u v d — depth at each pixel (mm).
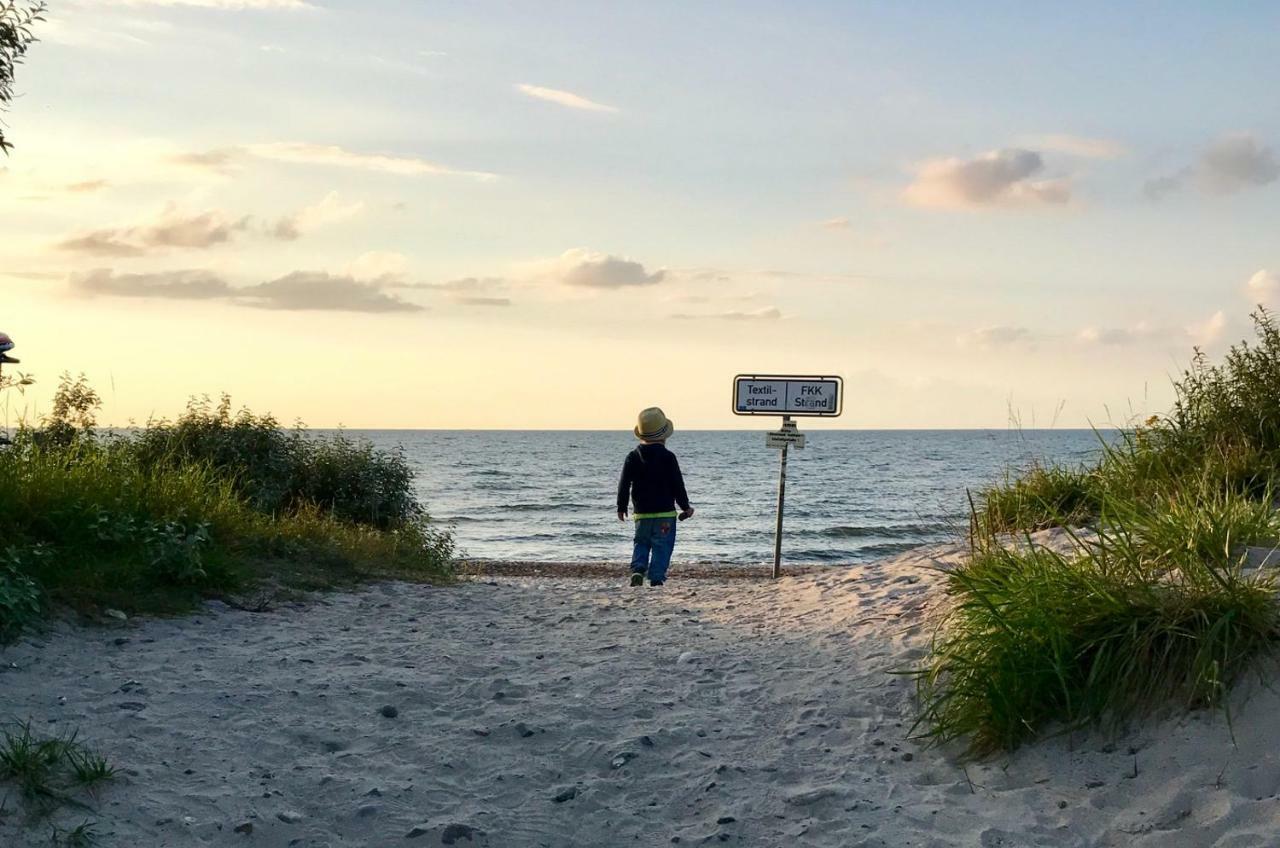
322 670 6551
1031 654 5062
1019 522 9094
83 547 8227
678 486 12148
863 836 4207
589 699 6094
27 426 10461
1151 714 4793
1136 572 5496
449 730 5508
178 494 10266
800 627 7875
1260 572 5473
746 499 51062
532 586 11844
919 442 177375
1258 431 9500
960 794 4613
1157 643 5012
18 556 7289
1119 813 4215
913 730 5328
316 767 4898
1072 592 5391
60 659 6258
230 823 4230
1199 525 5984
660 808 4609
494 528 39062
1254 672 4777
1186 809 4105
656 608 9398
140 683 5879
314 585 9742
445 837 4219
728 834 4301
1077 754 4730
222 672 6312
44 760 4430
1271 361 10031
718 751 5230
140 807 4262
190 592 8289
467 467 90250
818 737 5395
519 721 5621
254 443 16109
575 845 4258
